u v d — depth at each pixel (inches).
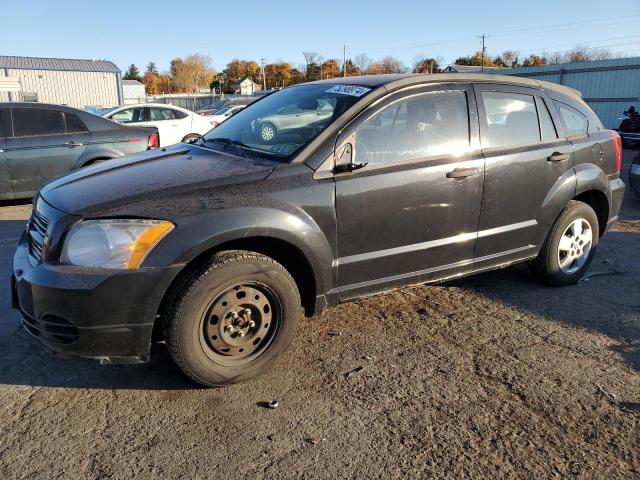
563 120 172.2
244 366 118.7
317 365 129.2
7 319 152.2
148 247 105.2
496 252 156.8
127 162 140.0
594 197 185.5
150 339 108.3
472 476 92.8
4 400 113.7
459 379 123.5
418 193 135.5
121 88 1590.8
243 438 102.4
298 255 122.3
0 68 1423.5
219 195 113.7
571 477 92.7
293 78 3740.2
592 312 160.9
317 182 122.6
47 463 95.0
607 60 1002.7
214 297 111.7
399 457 97.4
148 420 107.7
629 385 121.5
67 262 105.5
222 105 917.8
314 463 95.7
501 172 150.3
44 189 129.1
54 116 291.7
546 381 122.9
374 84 138.9
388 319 154.7
